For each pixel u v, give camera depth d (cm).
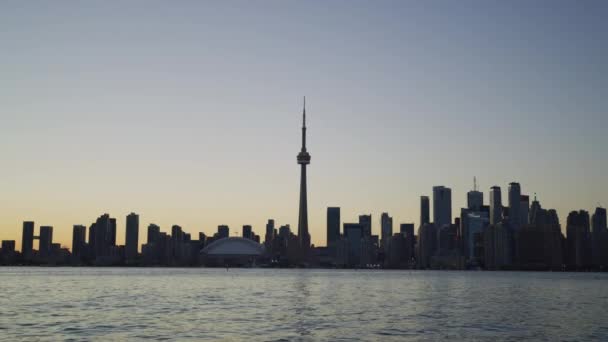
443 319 12294
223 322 11400
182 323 11200
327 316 12706
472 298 19962
